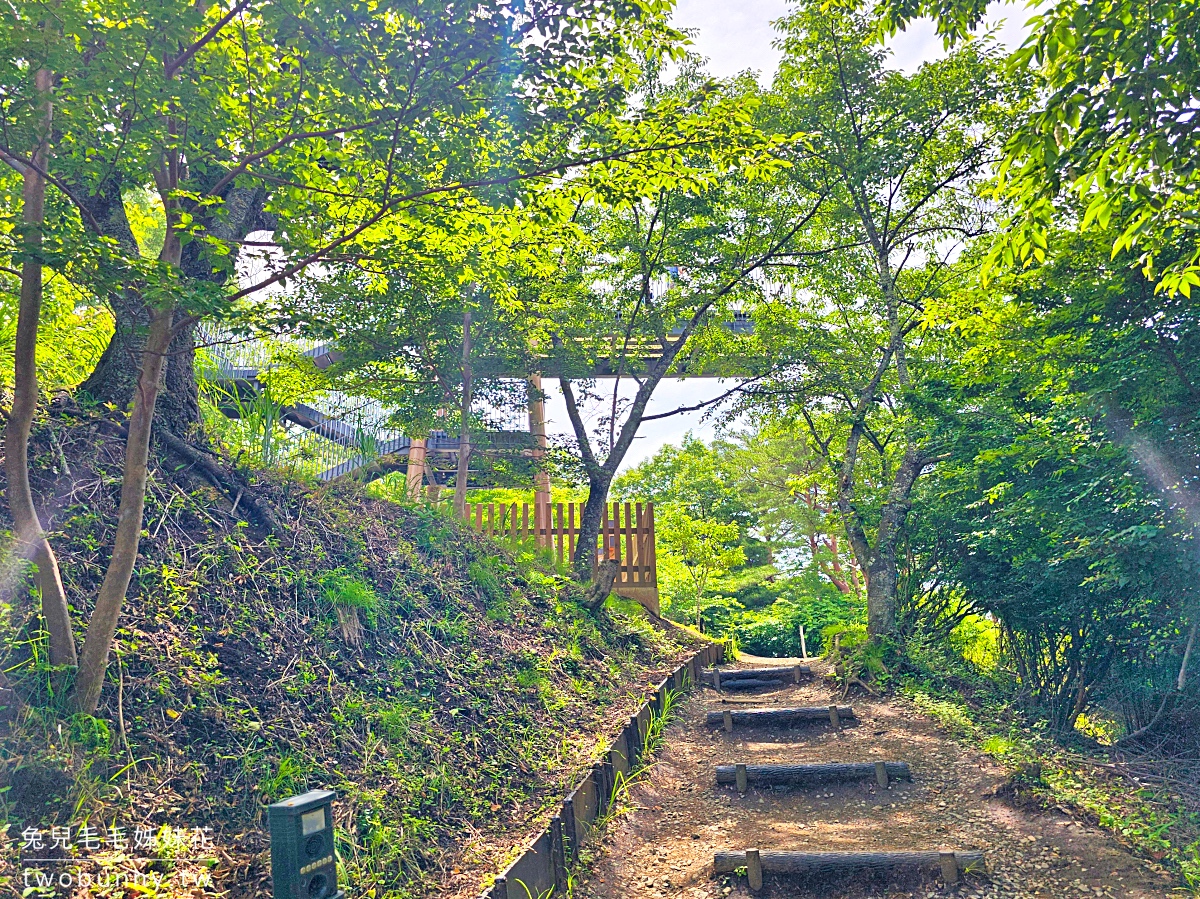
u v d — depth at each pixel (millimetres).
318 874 2547
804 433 17672
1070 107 4027
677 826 5898
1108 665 7852
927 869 4789
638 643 9828
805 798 6473
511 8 3672
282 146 3916
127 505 3490
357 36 3566
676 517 19094
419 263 4945
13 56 3096
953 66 12109
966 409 8539
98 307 6379
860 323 14789
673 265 13281
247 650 4379
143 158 3533
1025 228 4516
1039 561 7602
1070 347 6535
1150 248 5184
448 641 6008
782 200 13625
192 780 3453
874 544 13367
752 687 11164
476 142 4312
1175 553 5688
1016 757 6613
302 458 6926
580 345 12523
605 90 4262
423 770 4406
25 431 3311
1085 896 4438
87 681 3348
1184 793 5902
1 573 3650
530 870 3961
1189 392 5762
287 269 3881
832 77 12609
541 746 5414
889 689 9859
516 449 12125
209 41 3758
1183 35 3797
